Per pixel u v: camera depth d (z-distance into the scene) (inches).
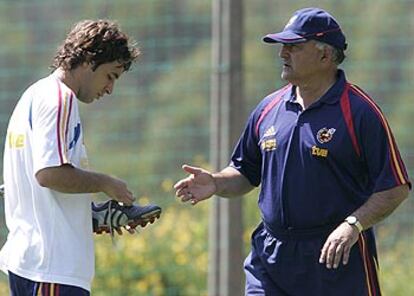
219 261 1314.0
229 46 1300.4
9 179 898.1
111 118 2721.5
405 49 2517.2
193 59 2896.2
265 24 2928.2
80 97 893.8
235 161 1000.2
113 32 887.7
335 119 931.3
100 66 887.1
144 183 1884.8
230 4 1298.0
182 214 1630.2
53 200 876.6
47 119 862.5
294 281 951.0
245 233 1492.4
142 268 1530.5
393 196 922.7
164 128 2775.6
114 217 909.8
